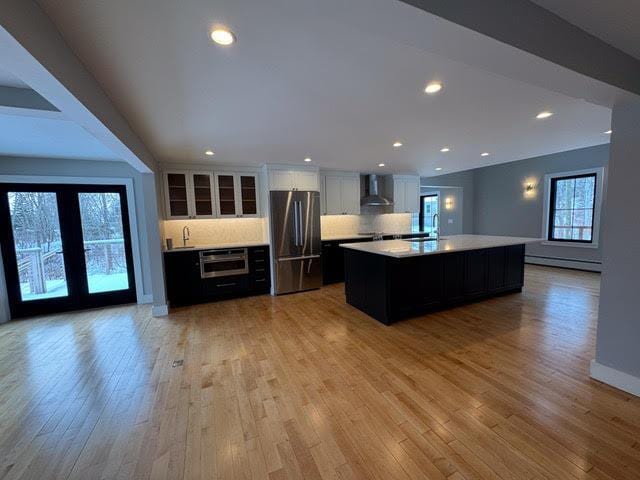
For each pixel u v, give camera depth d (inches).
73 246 169.3
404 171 243.3
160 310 155.5
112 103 83.6
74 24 49.9
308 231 199.6
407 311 139.1
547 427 67.6
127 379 93.7
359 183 239.3
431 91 82.9
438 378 89.0
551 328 124.3
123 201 178.1
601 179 213.9
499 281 168.1
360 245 155.8
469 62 54.0
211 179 183.2
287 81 75.1
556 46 53.4
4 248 154.3
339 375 92.5
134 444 66.4
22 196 158.6
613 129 78.4
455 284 151.5
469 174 309.9
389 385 86.2
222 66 66.7
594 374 86.2
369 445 64.1
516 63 54.1
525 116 106.3
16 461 62.4
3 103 71.5
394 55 63.6
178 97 82.0
